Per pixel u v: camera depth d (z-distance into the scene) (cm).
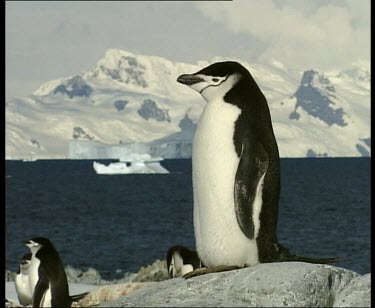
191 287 1661
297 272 1622
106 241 8769
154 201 15950
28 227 10556
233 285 1628
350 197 16188
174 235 9500
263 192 1716
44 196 17625
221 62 1766
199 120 1773
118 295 2247
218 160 1722
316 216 11962
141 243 8544
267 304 1566
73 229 10231
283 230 9944
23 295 2852
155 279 4034
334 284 1658
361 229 9900
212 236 1742
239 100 1736
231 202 1719
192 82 1759
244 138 1719
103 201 15950
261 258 1739
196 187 1767
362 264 6806
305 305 1571
